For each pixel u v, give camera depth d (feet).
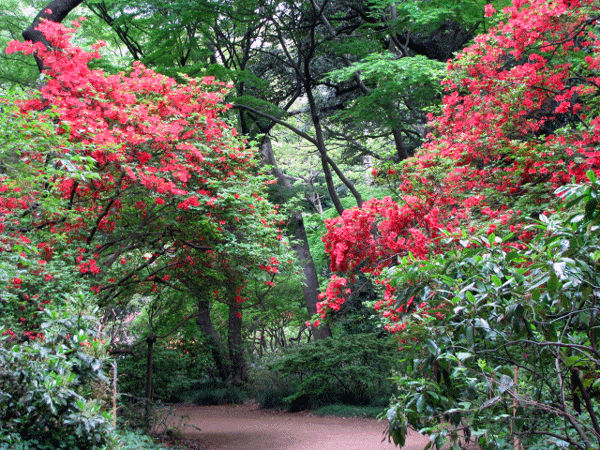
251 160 29.96
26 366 13.67
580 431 9.66
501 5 36.29
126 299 35.60
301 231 54.80
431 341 10.09
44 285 20.90
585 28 23.29
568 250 9.73
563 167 20.53
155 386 40.45
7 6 48.80
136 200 27.04
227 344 60.08
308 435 33.37
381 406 41.19
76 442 14.49
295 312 63.62
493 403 9.43
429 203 21.50
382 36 49.19
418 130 53.78
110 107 23.58
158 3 39.55
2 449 12.95
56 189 22.34
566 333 10.66
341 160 64.08
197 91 28.81
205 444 30.58
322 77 54.70
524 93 23.48
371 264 21.42
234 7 41.70
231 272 30.89
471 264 10.40
